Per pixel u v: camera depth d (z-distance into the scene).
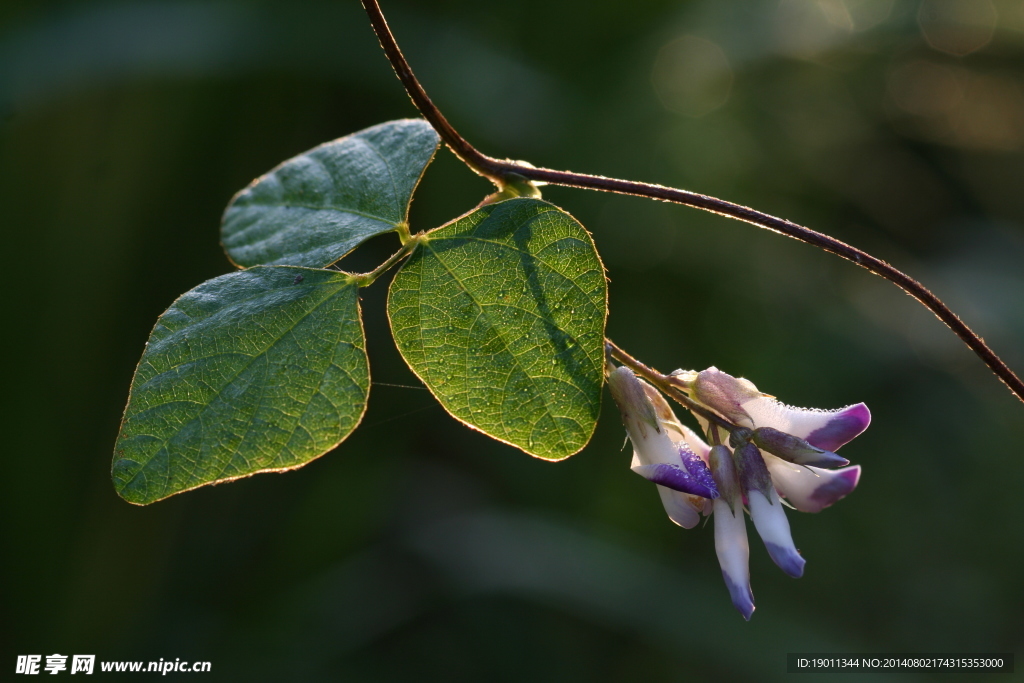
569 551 0.50
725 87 0.67
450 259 0.30
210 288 0.30
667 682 0.53
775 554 0.30
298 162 0.32
